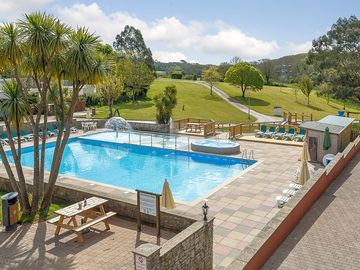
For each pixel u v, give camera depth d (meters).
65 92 41.16
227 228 12.03
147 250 7.00
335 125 23.06
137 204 11.10
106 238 10.82
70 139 30.28
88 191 13.23
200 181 19.81
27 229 11.52
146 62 77.75
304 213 12.80
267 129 31.59
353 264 9.37
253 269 8.51
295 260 9.54
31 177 17.78
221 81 96.69
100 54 13.05
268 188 16.30
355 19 44.59
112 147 28.69
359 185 15.98
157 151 26.42
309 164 20.95
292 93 85.62
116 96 41.31
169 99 34.22
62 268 9.11
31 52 12.02
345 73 38.69
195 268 8.73
